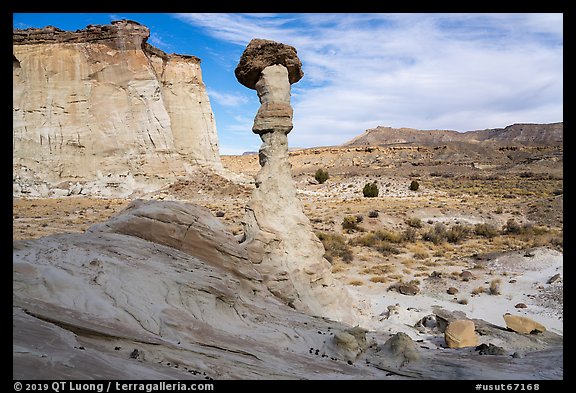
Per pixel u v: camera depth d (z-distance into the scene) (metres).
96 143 52.00
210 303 10.84
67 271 9.49
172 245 13.43
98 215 36.47
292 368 9.30
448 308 21.11
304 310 15.89
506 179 85.88
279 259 16.88
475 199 58.66
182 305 10.29
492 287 23.62
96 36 53.66
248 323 11.49
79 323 7.83
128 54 53.88
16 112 50.28
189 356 8.38
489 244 36.53
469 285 24.81
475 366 11.07
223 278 12.27
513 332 16.73
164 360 7.97
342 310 17.56
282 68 18.47
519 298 22.48
